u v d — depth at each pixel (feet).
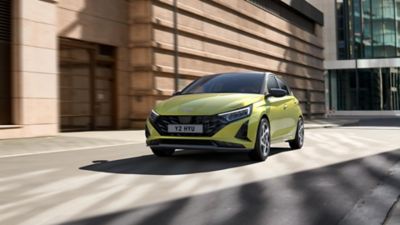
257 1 108.06
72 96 61.62
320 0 193.47
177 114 27.45
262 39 108.47
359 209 17.42
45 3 50.70
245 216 16.26
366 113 186.91
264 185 21.80
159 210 17.06
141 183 22.25
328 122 107.04
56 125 52.26
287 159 31.19
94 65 64.69
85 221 15.58
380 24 187.62
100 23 64.34
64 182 22.58
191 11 78.84
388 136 57.06
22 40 48.24
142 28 68.80
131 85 69.67
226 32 91.91
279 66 118.11
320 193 20.13
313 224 15.40
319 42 147.74
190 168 26.94
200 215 16.37
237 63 95.91
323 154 34.40
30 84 49.16
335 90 192.24
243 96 29.22
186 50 77.61
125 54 69.00
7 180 23.25
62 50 59.88
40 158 32.32
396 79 186.09
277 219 15.93
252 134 28.07
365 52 188.96
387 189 21.11
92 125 64.85
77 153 35.73
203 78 33.19
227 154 33.50
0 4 47.29
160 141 27.96
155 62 69.82
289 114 34.83
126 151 37.24
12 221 15.64
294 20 130.11
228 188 21.04
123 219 15.83
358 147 40.57
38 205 17.87
